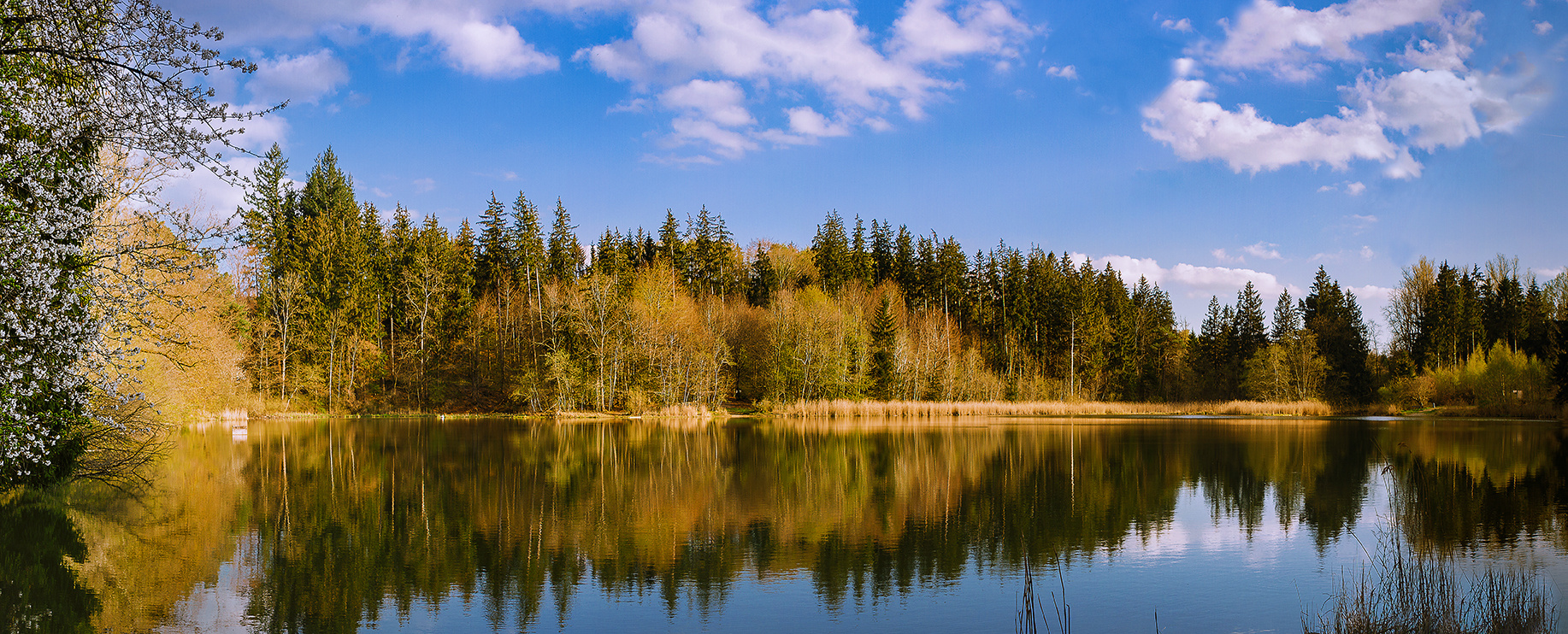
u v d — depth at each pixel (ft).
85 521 53.62
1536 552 46.68
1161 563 45.50
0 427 37.52
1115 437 129.90
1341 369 237.25
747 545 49.73
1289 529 54.49
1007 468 87.10
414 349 214.48
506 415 195.83
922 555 47.39
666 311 192.95
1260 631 34.22
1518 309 243.19
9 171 33.45
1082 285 276.82
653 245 290.76
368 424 164.66
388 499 65.16
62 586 39.09
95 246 40.63
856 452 104.37
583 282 200.34
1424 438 123.95
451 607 37.17
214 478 75.87
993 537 52.31
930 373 227.40
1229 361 282.36
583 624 35.09
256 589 39.45
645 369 190.29
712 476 80.48
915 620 35.76
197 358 91.56
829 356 204.54
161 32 28.94
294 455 98.63
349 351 204.44
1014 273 278.46
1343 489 71.56
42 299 34.88
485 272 244.01
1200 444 115.96
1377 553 47.39
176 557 45.11
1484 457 94.94
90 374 45.29
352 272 207.62
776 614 36.50
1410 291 246.47
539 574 42.80
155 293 37.81
